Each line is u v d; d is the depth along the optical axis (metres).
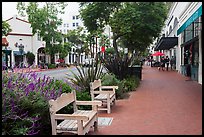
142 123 6.75
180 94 11.78
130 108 8.73
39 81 6.41
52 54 45.69
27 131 4.74
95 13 17.34
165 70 33.69
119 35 17.66
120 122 6.89
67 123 5.29
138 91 12.98
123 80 13.46
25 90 5.39
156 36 17.62
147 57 65.12
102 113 8.04
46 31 41.75
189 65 21.80
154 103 9.56
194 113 7.79
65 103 5.65
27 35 46.47
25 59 45.03
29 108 5.32
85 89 9.58
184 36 23.36
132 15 16.09
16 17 45.50
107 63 14.86
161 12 16.91
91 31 18.78
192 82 17.23
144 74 26.27
